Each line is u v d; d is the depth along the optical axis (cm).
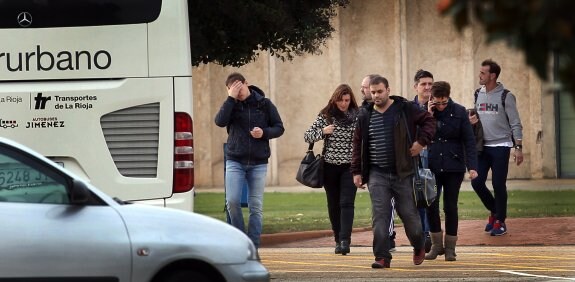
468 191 9762
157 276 3128
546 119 11275
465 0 1608
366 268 4806
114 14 4250
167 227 3125
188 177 4262
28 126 4250
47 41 4250
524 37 1583
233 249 3166
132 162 4262
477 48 11331
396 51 11419
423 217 5247
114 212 3103
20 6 4250
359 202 8825
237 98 4866
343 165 5300
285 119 11494
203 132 11362
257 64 11406
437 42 11419
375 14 11462
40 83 4256
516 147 5916
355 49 11481
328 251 5731
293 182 11481
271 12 6856
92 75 4253
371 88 4556
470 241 5903
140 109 4262
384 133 4562
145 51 4253
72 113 4253
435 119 4941
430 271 4631
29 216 3048
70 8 4250
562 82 1598
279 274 4616
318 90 11469
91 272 3052
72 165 4272
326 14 7644
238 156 4869
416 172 4575
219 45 6962
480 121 5916
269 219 7394
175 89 4259
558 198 8619
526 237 5975
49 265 3033
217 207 8612
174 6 4256
